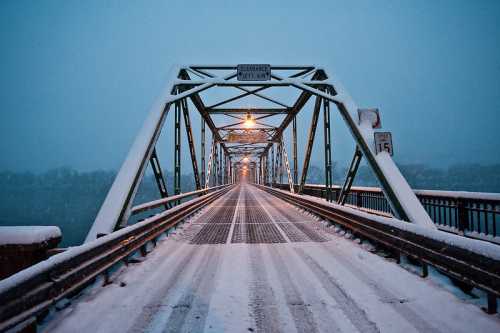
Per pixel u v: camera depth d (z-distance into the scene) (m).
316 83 9.80
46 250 3.03
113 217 5.66
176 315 2.85
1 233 2.84
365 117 7.74
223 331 2.58
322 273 4.05
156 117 8.03
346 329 2.58
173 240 6.54
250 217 10.73
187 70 10.38
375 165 6.91
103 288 3.53
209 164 25.56
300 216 10.91
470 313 2.80
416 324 2.64
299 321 2.73
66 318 2.76
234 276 3.97
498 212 4.71
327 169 11.12
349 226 6.36
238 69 9.88
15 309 2.07
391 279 3.76
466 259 3.01
